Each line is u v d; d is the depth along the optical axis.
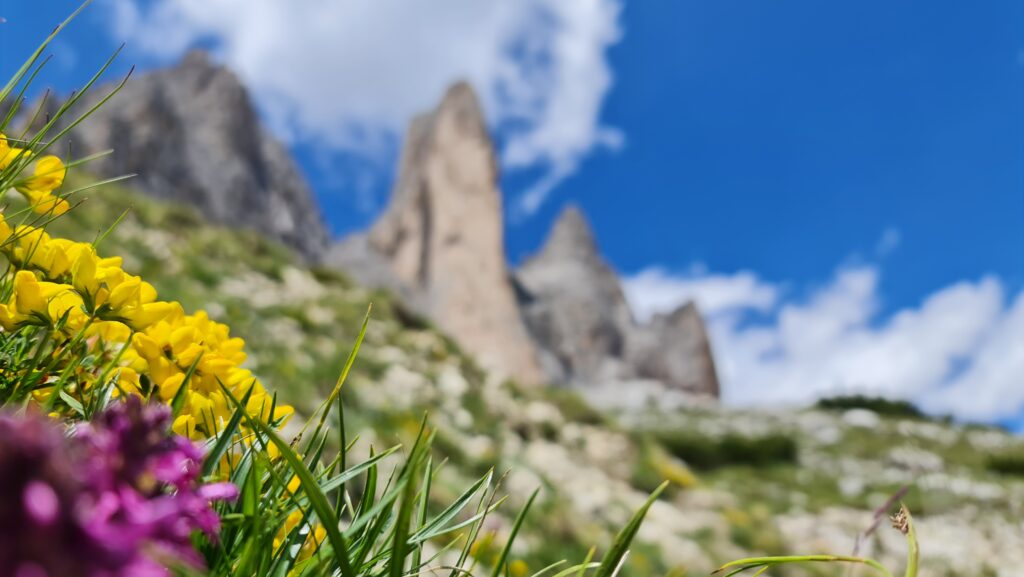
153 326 1.28
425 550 3.64
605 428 19.98
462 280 90.69
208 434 1.23
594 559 10.23
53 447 0.34
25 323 1.23
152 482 0.46
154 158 76.44
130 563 0.34
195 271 16.45
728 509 17.06
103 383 1.18
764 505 20.55
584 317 107.69
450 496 9.22
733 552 14.05
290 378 11.78
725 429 37.19
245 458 1.10
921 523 14.89
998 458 26.44
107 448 0.45
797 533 17.80
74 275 1.26
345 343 16.70
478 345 86.50
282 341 14.34
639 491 17.03
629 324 111.50
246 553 0.86
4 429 0.33
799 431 36.16
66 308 1.27
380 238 97.56
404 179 103.00
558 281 112.50
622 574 10.52
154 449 0.47
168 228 20.45
